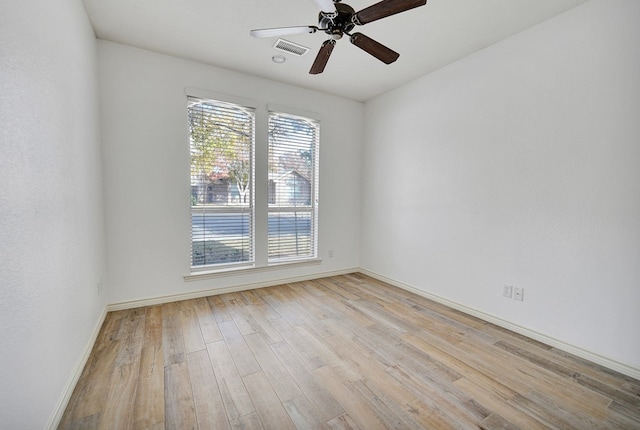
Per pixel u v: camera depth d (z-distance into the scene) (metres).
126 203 2.77
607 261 1.97
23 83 1.14
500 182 2.58
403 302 3.16
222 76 3.17
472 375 1.84
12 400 1.03
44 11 1.37
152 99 2.84
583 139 2.06
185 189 3.05
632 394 1.68
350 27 1.78
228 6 2.15
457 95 2.94
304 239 3.97
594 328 2.03
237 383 1.73
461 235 2.93
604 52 1.94
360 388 1.70
